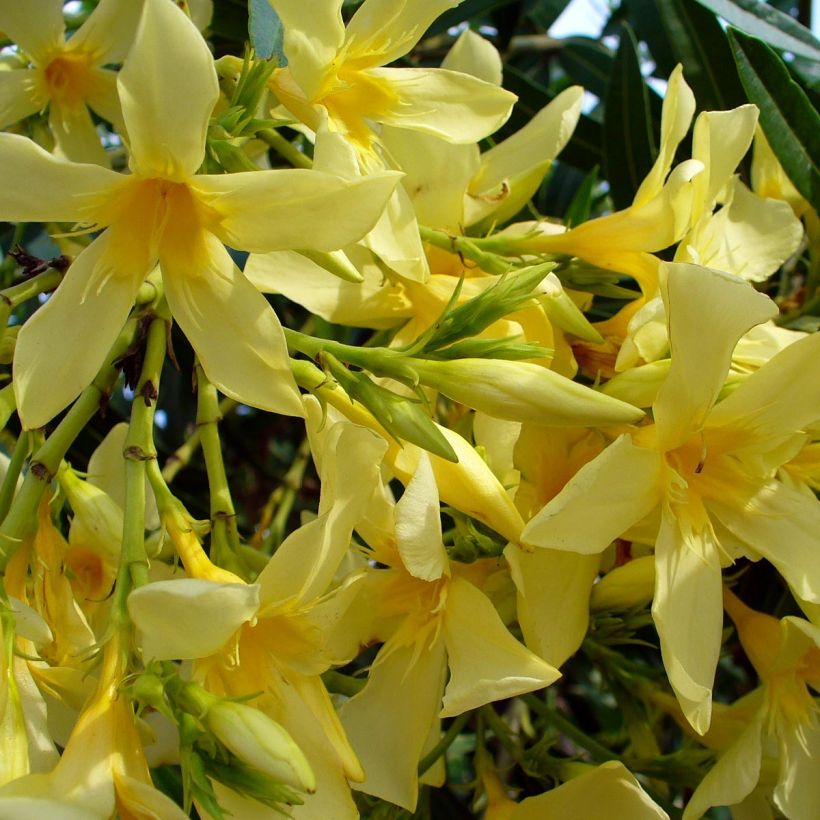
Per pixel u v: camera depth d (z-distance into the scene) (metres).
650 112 0.32
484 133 0.21
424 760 0.22
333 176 0.17
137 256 0.18
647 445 0.20
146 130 0.17
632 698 0.24
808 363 0.20
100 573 0.22
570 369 0.21
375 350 0.19
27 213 0.17
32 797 0.16
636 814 0.20
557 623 0.20
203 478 0.32
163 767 0.24
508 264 0.22
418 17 0.20
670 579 0.19
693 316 0.19
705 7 0.26
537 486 0.21
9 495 0.20
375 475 0.18
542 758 0.23
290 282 0.22
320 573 0.18
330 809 0.18
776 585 0.27
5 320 0.20
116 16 0.24
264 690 0.18
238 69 0.22
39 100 0.24
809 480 0.21
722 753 0.22
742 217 0.24
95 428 0.29
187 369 0.32
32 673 0.19
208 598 0.16
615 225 0.22
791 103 0.24
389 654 0.20
